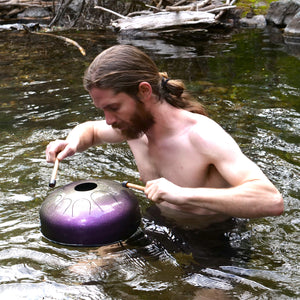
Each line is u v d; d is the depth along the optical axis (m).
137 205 2.58
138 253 2.41
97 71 2.18
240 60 6.89
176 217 2.68
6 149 3.90
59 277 2.27
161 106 2.39
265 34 8.81
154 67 2.36
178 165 2.49
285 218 2.82
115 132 2.96
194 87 5.59
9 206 3.01
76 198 2.48
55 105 4.99
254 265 2.35
